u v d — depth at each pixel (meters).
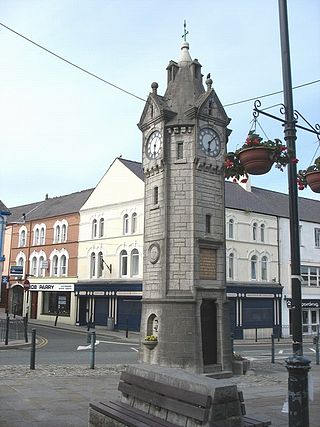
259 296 35.09
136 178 34.88
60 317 39.38
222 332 14.70
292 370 5.80
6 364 15.22
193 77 16.25
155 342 14.38
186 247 14.67
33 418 8.16
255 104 6.75
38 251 43.19
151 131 16.03
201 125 15.37
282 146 6.50
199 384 5.68
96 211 37.88
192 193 14.94
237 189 38.78
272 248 37.09
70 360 17.16
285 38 6.67
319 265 39.94
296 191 6.36
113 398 9.91
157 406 6.36
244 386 12.38
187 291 14.41
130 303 33.94
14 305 44.72
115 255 35.50
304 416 5.70
